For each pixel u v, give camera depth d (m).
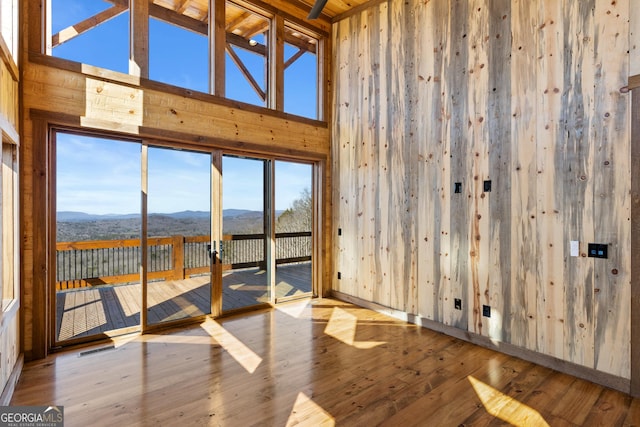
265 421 2.09
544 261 2.91
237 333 3.60
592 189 2.65
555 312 2.85
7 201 2.63
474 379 2.65
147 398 2.33
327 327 3.82
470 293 3.44
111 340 3.37
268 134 4.48
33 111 2.89
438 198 3.74
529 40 3.00
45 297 2.95
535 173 2.97
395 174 4.21
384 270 4.36
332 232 5.15
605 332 2.58
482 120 3.34
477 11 3.37
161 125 3.61
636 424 2.09
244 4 4.35
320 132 5.05
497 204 3.23
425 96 3.86
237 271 4.32
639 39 2.42
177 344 3.29
